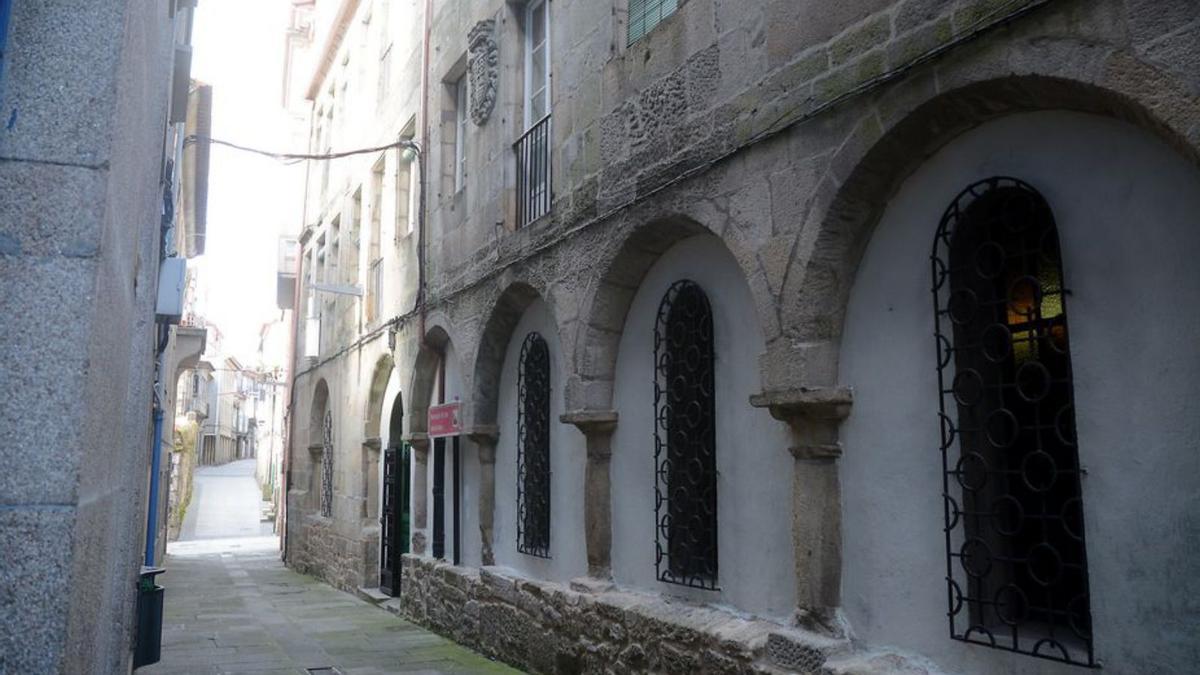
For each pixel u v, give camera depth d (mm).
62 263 2051
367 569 14258
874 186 4812
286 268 22219
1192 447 3457
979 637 4215
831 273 4988
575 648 7199
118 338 2662
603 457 7332
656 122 6520
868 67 4668
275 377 44781
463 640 9594
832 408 4906
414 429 11742
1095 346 3812
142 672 8438
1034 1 3822
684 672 5828
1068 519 3951
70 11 2150
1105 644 3688
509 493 9266
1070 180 3980
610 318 7301
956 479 4395
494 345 9523
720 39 5887
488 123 9750
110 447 2652
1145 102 3424
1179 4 3346
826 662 4703
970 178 4465
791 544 5398
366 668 8594
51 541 1948
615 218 6957
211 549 25531
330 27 17906
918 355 4648
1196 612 3402
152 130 3807
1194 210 3506
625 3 7238
